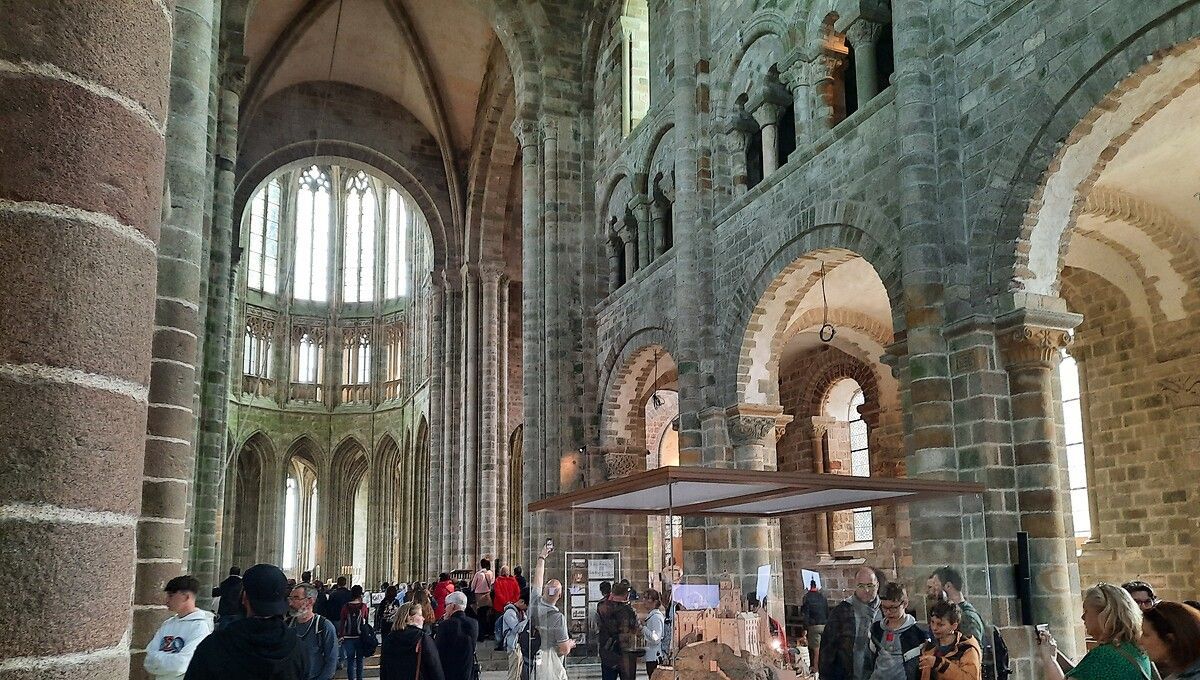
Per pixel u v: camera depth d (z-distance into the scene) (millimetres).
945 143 14242
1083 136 12711
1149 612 5715
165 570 10789
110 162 3211
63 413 2977
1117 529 19281
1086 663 5828
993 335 13164
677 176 22156
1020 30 13430
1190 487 17969
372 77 39938
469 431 38844
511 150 38750
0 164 2967
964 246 13844
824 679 8125
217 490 24703
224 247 25344
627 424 26969
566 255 28312
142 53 3393
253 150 38031
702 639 8648
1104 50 12172
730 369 20203
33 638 2812
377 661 24828
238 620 5473
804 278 19188
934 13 14820
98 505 3045
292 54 37812
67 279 3041
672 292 23219
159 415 11125
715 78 22078
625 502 10930
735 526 10547
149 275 3389
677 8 22703
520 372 42812
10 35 3047
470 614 24500
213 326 25000
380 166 40594
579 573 11141
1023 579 11953
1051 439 12594
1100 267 19078
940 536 11430
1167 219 17641
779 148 20516
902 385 14938
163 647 7965
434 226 41656
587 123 29312
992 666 7926
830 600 8352
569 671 10680
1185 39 11297
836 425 29109
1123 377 19438
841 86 18516
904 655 7758
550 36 29734
